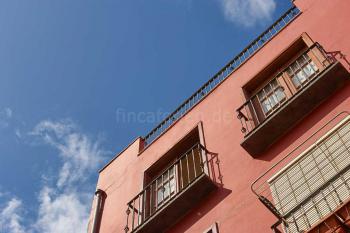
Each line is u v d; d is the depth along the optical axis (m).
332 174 9.39
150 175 14.73
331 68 10.92
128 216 13.11
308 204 9.23
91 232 14.07
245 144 11.49
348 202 7.36
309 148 10.25
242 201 10.69
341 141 9.80
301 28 13.78
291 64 12.44
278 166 10.67
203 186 11.58
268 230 9.54
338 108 10.66
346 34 12.02
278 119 11.30
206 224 10.95
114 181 15.78
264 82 13.73
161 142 15.36
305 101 11.14
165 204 11.91
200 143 13.33
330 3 13.50
